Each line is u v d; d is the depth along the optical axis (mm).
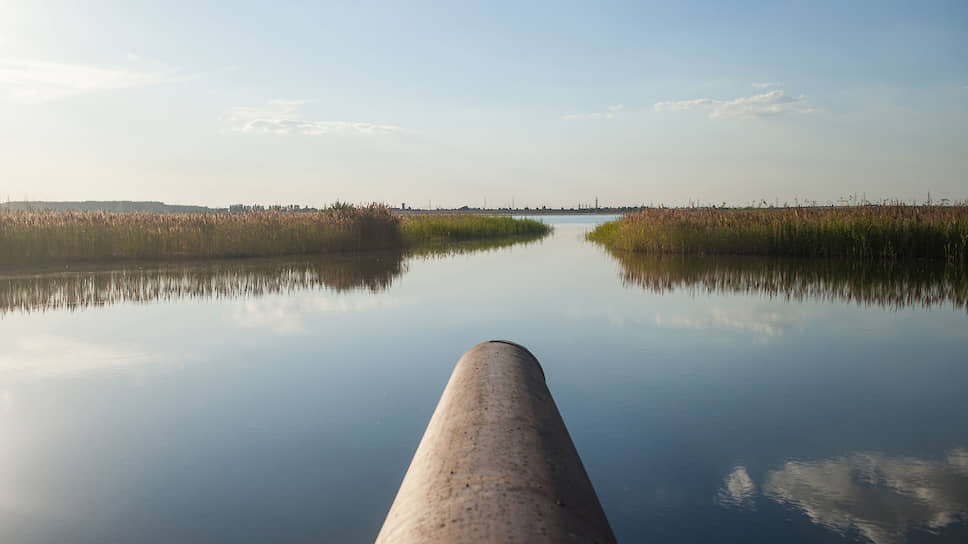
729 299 9023
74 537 2615
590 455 3416
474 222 33062
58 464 3398
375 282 11156
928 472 3174
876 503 2840
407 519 1710
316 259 15398
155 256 14562
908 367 5250
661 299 9086
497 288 10406
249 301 8914
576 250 20875
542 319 7543
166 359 5648
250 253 15781
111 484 3141
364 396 4547
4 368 5359
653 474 3174
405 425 3951
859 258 14797
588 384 4781
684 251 17219
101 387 4809
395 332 6793
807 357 5609
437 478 1908
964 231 13492
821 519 2697
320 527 2693
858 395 4480
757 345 6090
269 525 2713
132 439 3750
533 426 2303
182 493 3039
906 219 14695
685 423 3910
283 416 4133
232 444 3668
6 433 3863
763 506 2820
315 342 6320
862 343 6164
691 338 6426
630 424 3895
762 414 4066
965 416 4012
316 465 3354
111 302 8773
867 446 3527
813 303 8625
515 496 1713
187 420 4070
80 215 15242
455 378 3084
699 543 2502
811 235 15453
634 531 2605
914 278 11203
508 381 2883
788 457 3375
